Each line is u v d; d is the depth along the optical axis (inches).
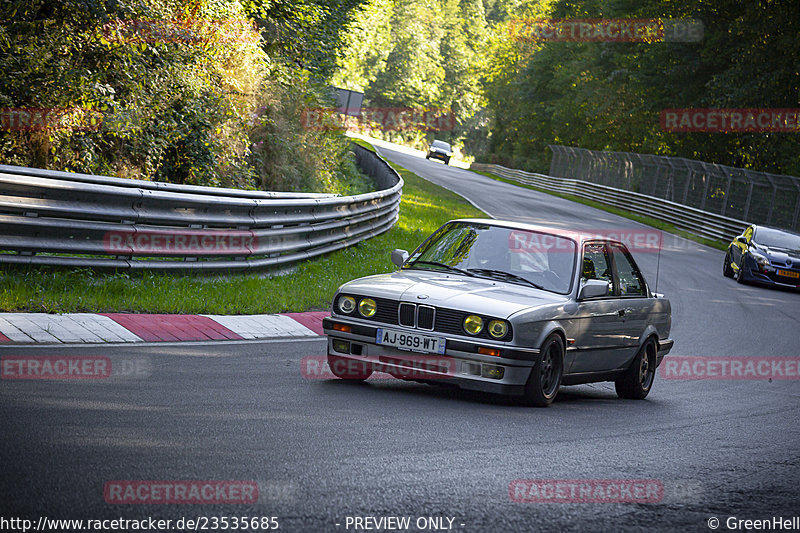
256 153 1362.0
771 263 1627.7
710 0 3324.3
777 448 476.7
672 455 436.1
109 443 347.6
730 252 1772.9
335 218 1168.2
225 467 332.2
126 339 591.5
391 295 531.8
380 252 1316.4
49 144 946.7
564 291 568.4
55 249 711.7
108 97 957.2
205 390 470.3
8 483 289.6
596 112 4296.3
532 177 4576.8
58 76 924.0
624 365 631.8
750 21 3031.5
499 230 609.0
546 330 527.8
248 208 904.9
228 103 1194.0
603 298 598.2
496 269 583.8
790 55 2933.1
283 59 1626.5
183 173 1159.6
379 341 526.9
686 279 1641.2
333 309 549.0
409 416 462.6
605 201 3533.5
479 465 374.0
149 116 1055.0
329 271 1050.7
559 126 5300.2
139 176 1059.9
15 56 914.7
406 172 3659.0
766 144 3191.4
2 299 617.9
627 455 426.0
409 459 371.2
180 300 723.4
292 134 1439.5
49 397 414.6
